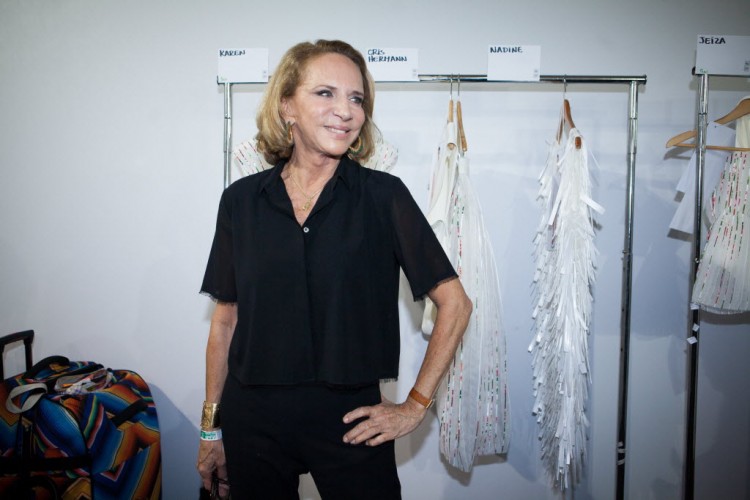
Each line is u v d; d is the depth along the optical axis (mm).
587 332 1341
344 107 872
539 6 1470
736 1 1456
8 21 1529
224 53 1281
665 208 1507
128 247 1580
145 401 1476
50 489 1250
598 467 1582
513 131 1495
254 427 915
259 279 892
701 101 1248
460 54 1484
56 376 1408
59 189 1570
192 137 1541
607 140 1488
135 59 1527
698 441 1573
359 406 909
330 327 864
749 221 1263
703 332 1557
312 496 1603
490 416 1339
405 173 1516
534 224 1515
